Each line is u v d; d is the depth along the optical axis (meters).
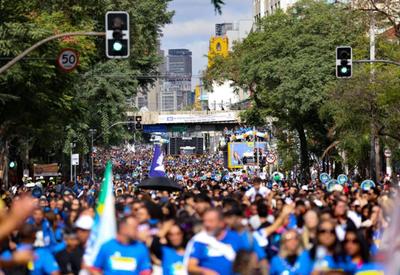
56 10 100.75
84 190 74.00
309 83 111.19
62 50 67.62
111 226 22.61
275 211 36.03
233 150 174.75
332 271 23.41
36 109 77.50
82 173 146.38
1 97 69.50
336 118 93.62
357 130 94.06
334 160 123.94
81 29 97.94
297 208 32.53
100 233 22.56
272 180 105.25
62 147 120.25
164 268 24.66
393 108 88.44
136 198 38.53
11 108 75.56
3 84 70.12
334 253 23.52
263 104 126.12
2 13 67.31
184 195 41.50
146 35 135.62
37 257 23.98
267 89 118.88
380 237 28.59
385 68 92.19
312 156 159.12
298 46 114.06
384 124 90.81
